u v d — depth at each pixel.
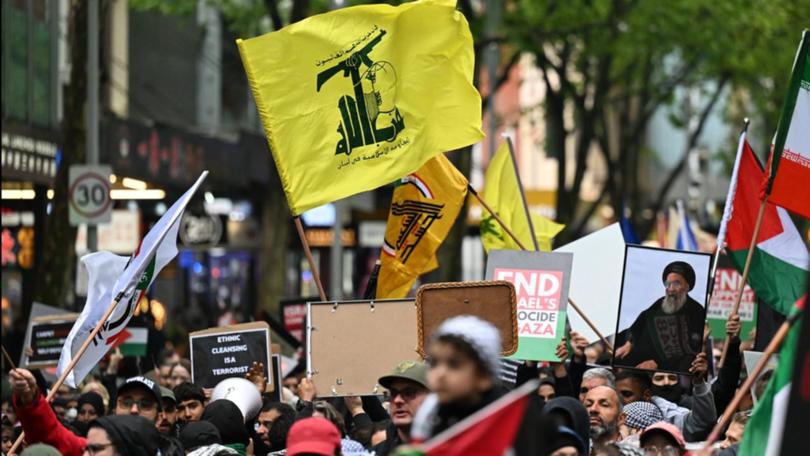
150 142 52.34
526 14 54.75
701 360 21.62
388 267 23.42
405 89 21.52
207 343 23.41
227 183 62.44
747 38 58.03
